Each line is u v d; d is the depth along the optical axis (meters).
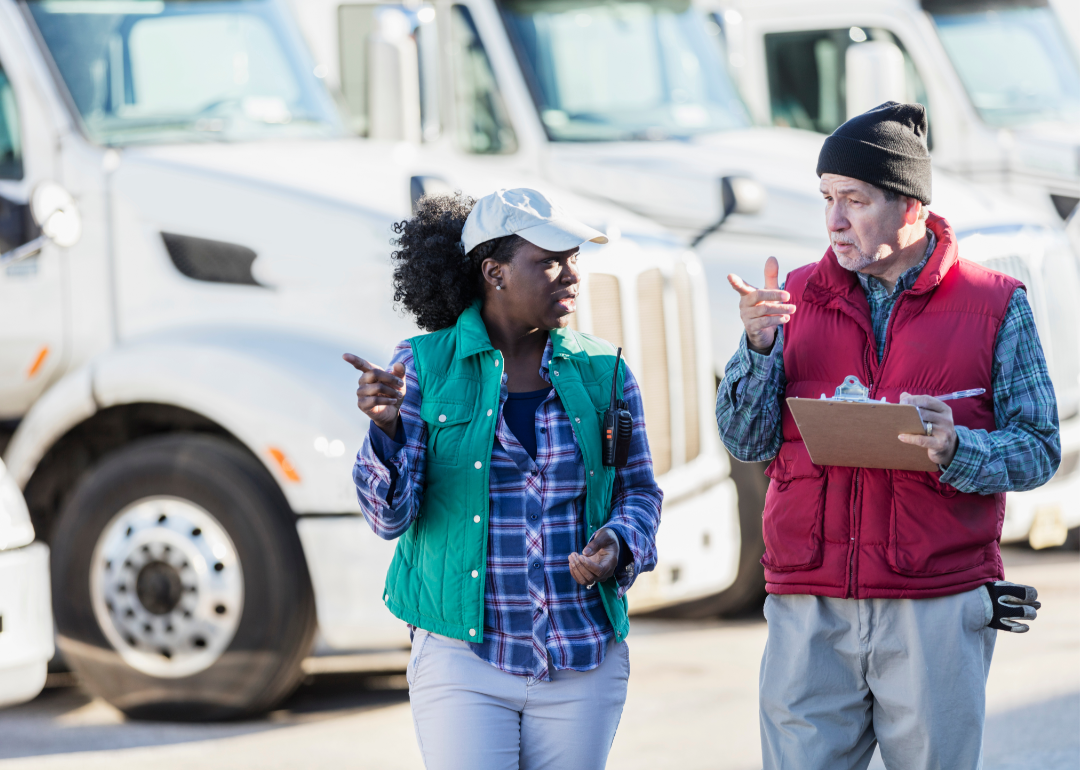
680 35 15.43
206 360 10.16
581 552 5.59
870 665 5.85
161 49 11.58
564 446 5.59
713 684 11.18
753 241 13.52
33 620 8.60
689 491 11.55
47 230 9.75
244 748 9.62
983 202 14.27
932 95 17.62
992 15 18.20
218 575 10.02
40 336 10.79
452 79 14.42
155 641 10.16
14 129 10.90
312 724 10.21
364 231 10.27
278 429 9.90
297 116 12.02
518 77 14.27
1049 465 5.70
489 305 5.72
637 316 11.20
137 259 10.68
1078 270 14.65
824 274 5.94
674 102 15.05
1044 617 13.08
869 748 6.14
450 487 5.53
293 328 10.34
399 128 12.88
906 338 5.79
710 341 13.21
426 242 5.72
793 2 17.80
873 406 5.32
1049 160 17.22
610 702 5.61
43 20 11.12
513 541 5.51
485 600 5.50
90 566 10.32
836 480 5.82
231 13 12.09
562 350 5.71
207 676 10.07
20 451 10.56
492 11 14.39
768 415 5.95
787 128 17.03
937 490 5.71
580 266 10.78
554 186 14.09
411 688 5.68
